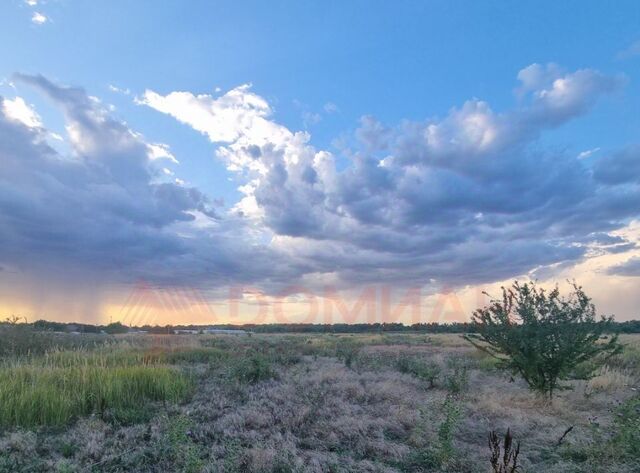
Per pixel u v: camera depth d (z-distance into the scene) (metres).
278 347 22.52
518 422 8.45
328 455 6.49
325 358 19.00
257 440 6.96
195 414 8.51
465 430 7.88
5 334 16.34
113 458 6.04
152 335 27.39
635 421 6.95
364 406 9.36
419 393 11.34
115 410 8.35
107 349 17.42
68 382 9.37
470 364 17.48
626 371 14.47
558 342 10.63
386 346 28.84
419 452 6.69
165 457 6.14
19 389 8.63
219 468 5.71
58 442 6.73
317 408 8.89
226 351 19.97
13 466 5.73
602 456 6.40
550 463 6.41
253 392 10.65
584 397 10.73
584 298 10.92
